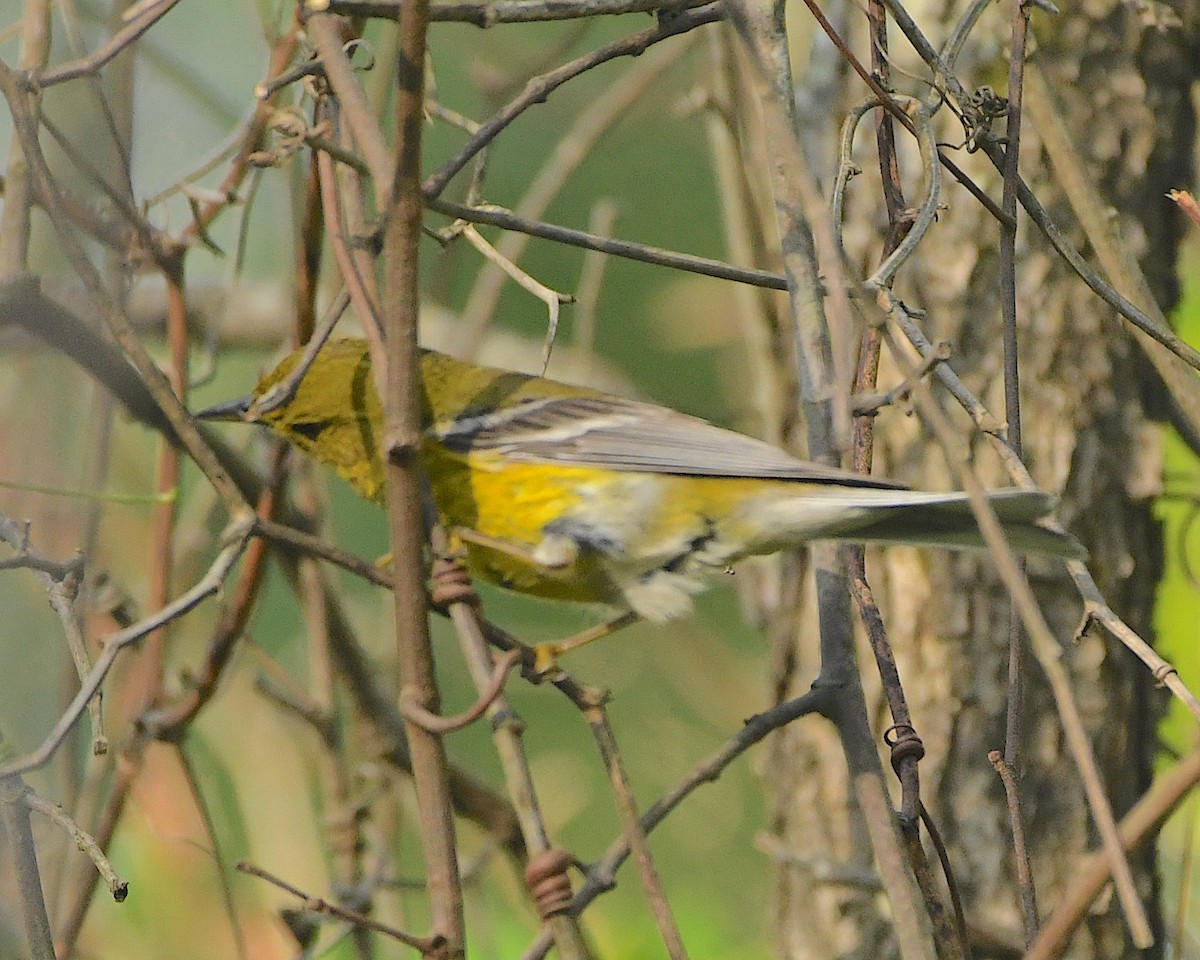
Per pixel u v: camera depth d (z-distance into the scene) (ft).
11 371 37.45
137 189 35.76
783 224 23.45
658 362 51.80
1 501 35.86
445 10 22.03
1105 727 32.86
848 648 22.07
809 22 38.96
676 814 45.16
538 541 25.80
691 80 48.93
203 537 37.37
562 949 18.75
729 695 45.52
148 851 37.99
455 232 26.05
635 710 47.32
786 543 24.08
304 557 33.14
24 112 23.07
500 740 19.60
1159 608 35.04
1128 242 33.73
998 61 33.32
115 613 32.04
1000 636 33.04
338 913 18.74
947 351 18.02
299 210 33.09
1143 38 34.12
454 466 26.11
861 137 33.94
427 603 19.97
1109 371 33.35
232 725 38.68
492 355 45.27
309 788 38.27
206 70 42.57
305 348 26.84
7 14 35.09
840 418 16.81
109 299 22.06
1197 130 34.96
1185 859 25.52
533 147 52.37
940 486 32.89
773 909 35.14
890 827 20.58
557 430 26.11
